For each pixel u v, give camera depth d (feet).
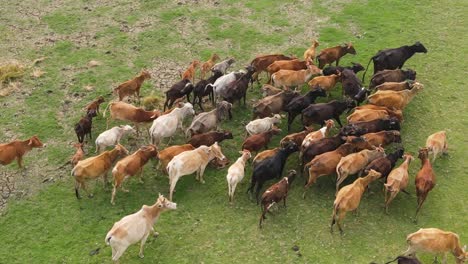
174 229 44.75
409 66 66.23
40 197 47.73
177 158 46.26
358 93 56.39
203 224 45.21
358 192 43.73
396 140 51.39
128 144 53.93
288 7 79.10
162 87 62.49
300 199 47.57
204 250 42.96
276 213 46.19
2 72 63.62
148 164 51.21
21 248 43.01
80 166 45.57
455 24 74.74
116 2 80.23
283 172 50.62
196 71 65.82
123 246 39.83
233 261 42.11
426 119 57.41
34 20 75.36
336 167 47.09
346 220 45.55
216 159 50.47
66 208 46.55
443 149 51.55
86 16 76.48
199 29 73.56
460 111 58.59
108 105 56.39
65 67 65.57
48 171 50.55
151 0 80.74
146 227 41.11
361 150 48.57
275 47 69.72
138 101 59.57
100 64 66.23
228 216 46.01
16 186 48.88
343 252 42.80
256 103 55.57
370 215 46.01
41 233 44.29
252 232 44.50
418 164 51.57
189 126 54.49
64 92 61.26
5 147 48.65
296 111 54.70
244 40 71.20
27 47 69.46
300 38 71.61
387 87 57.57
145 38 71.51
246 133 55.67
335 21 75.41
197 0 81.00
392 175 45.80
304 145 49.16
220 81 57.26
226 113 54.54
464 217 45.96
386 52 61.98
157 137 51.01
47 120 56.95
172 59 67.41
